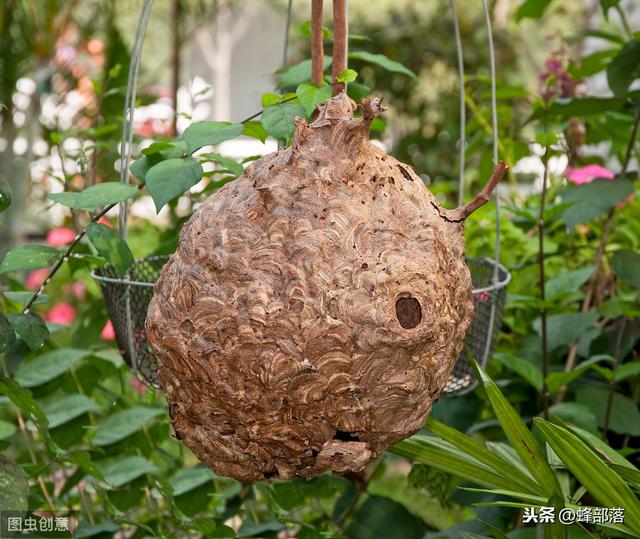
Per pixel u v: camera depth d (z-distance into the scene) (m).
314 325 1.51
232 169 1.88
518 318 2.52
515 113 3.67
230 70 12.35
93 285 3.95
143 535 2.25
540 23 5.39
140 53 1.91
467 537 1.88
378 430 1.56
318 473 1.59
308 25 2.07
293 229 1.53
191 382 1.55
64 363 2.21
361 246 1.53
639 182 2.82
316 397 1.52
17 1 3.82
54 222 4.36
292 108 1.78
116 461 2.24
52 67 4.09
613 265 2.21
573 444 1.66
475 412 2.35
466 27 5.27
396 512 2.29
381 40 5.24
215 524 2.10
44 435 1.98
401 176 1.61
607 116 2.48
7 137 3.97
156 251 2.15
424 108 5.22
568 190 2.24
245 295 1.52
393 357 1.52
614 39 2.45
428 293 1.53
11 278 2.29
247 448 1.56
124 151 1.90
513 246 2.64
